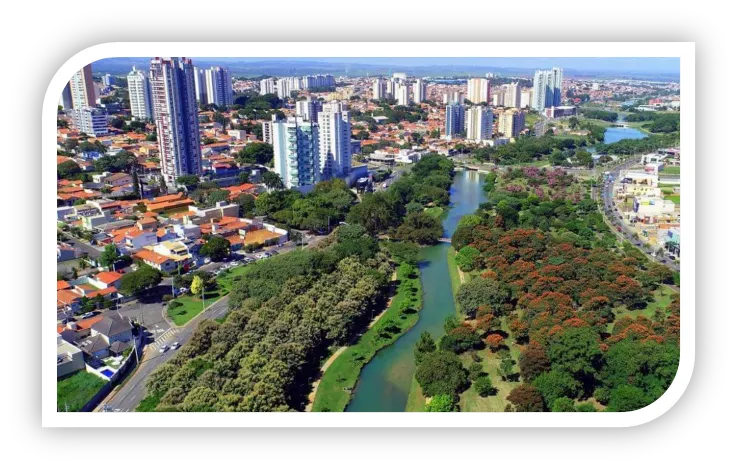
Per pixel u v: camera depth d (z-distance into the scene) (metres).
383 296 57.53
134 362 44.22
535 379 40.22
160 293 56.78
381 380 44.50
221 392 36.28
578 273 56.25
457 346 45.72
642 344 41.50
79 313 51.72
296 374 42.22
